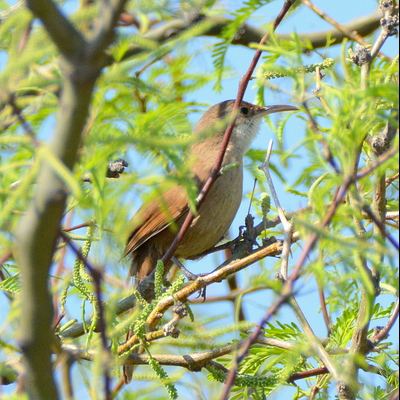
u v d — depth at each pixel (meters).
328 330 7.02
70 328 7.63
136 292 6.45
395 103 3.96
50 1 2.94
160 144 3.43
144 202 4.32
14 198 3.72
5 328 4.55
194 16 6.77
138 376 6.42
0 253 4.84
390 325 5.84
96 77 3.06
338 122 4.14
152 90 4.43
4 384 5.65
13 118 4.38
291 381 6.35
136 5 4.22
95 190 4.51
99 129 4.52
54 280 8.17
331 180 4.32
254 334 4.53
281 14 6.47
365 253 4.05
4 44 4.48
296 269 4.20
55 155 3.10
